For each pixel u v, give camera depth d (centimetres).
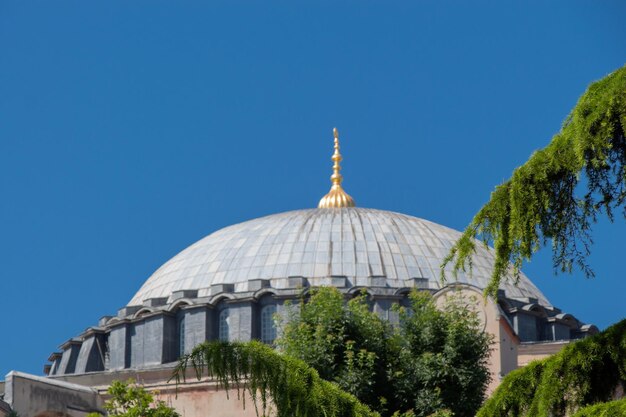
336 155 13688
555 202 4450
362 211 12812
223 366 5047
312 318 7256
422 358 7125
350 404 5053
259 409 8600
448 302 8081
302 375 5041
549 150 4416
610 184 4428
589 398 4388
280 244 12188
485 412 4512
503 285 12112
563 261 4475
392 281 11675
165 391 8962
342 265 11888
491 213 4522
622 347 4344
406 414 6775
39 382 8500
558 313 12256
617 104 4262
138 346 11850
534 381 4469
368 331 7206
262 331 11406
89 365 12119
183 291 11838
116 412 6706
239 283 11862
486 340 7475
